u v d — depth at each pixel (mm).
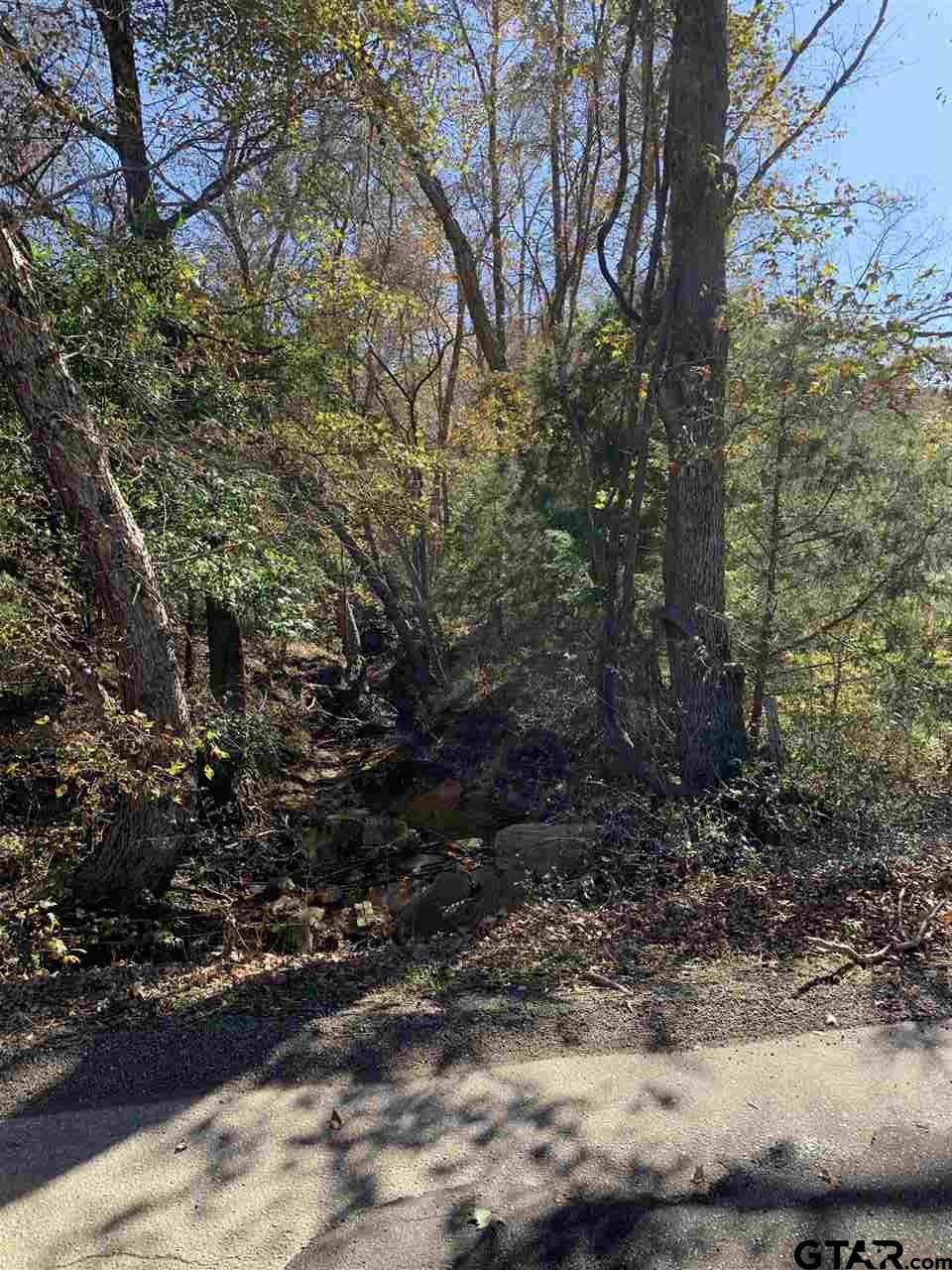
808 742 9016
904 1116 3631
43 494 8680
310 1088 3969
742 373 9016
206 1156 3535
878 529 8859
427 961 5586
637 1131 3609
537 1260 3006
